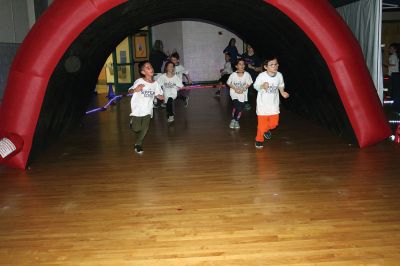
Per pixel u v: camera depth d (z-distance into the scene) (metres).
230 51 14.22
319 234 3.52
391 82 10.12
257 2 5.99
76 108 8.05
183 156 6.20
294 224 3.73
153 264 3.12
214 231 3.64
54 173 5.52
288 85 9.26
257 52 12.04
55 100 6.18
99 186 4.95
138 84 6.27
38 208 4.30
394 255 3.14
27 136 5.57
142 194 4.64
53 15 5.36
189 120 9.34
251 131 7.82
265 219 3.86
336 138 6.99
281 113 9.93
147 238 3.55
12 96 5.50
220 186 4.81
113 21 6.46
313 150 6.26
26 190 4.87
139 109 6.33
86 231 3.72
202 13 11.38
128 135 7.86
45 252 3.36
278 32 7.35
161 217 3.98
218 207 4.18
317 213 3.95
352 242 3.36
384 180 4.82
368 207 4.06
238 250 3.29
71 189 4.87
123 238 3.56
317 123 8.19
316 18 5.64
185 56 18.70
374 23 8.06
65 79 6.25
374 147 6.28
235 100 7.99
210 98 13.51
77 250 3.37
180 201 4.38
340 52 5.74
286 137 7.24
